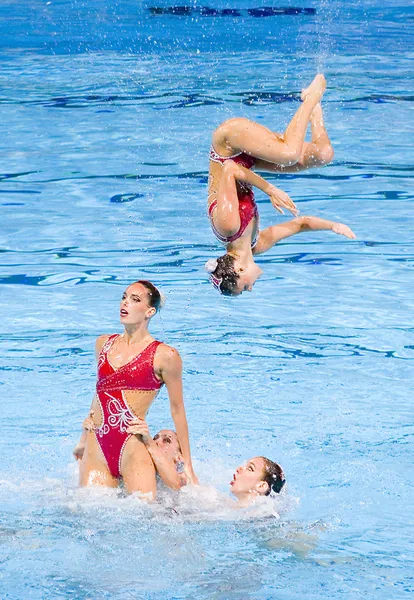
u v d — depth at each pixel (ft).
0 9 256.93
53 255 115.44
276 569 58.90
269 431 80.33
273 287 109.19
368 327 98.99
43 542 62.08
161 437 74.79
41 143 153.69
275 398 85.66
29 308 102.63
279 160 70.95
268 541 62.85
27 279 109.40
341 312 102.32
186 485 71.67
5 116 167.53
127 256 115.34
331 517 66.74
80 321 99.60
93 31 228.63
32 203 131.34
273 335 97.55
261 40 219.00
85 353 93.40
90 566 58.85
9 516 66.08
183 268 112.37
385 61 201.77
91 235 121.19
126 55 206.59
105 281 108.88
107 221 125.39
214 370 90.48
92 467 72.33
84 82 186.70
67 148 151.12
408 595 55.83
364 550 61.72
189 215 127.65
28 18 244.63
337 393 86.33
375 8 258.16
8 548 61.16
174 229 123.54
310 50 209.56
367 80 186.50
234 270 72.38
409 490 70.90
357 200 132.16
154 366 71.41
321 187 137.69
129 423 71.05
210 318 101.30
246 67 194.18
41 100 176.24
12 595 55.26
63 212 128.26
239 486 69.92
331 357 93.09
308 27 232.73
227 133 72.28
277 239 75.15
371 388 87.25
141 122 162.09
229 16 244.63
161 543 62.28
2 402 84.43
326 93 177.88
